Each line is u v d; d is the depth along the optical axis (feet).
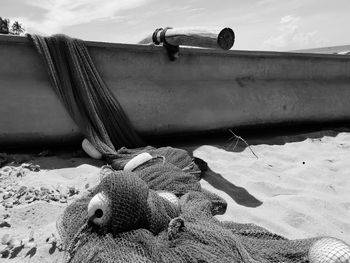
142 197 2.88
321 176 5.44
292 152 6.52
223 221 3.54
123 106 6.20
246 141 7.11
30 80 5.61
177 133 6.81
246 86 7.65
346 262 2.55
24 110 5.51
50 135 5.74
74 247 2.87
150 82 6.57
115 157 5.30
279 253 2.71
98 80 5.91
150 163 4.50
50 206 3.79
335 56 8.82
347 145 7.11
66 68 5.68
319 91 8.50
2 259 2.91
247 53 7.52
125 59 6.32
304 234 3.69
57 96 5.69
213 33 5.30
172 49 6.64
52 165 5.13
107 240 2.75
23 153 5.59
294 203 4.33
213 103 7.02
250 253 2.67
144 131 6.47
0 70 5.46
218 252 2.56
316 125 8.69
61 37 5.64
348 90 8.99
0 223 3.45
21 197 4.04
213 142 6.91
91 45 5.93
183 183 3.96
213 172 5.33
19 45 5.50
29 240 3.13
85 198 3.40
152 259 2.53
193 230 2.77
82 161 5.42
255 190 4.77
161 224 2.93
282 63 8.14
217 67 7.34
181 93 6.77
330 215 4.11
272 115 7.79
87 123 5.69
